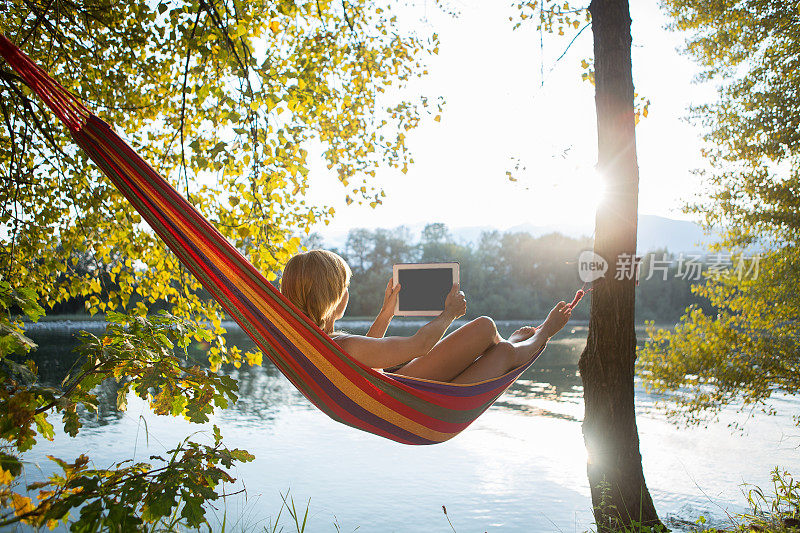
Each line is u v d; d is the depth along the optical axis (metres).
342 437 12.36
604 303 3.92
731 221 10.44
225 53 3.92
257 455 10.57
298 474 9.46
